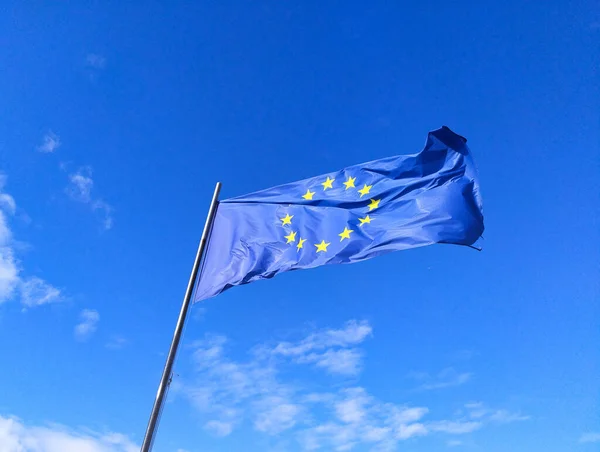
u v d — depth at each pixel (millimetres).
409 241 12680
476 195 13227
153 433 9367
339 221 13344
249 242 13188
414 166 13914
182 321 11250
